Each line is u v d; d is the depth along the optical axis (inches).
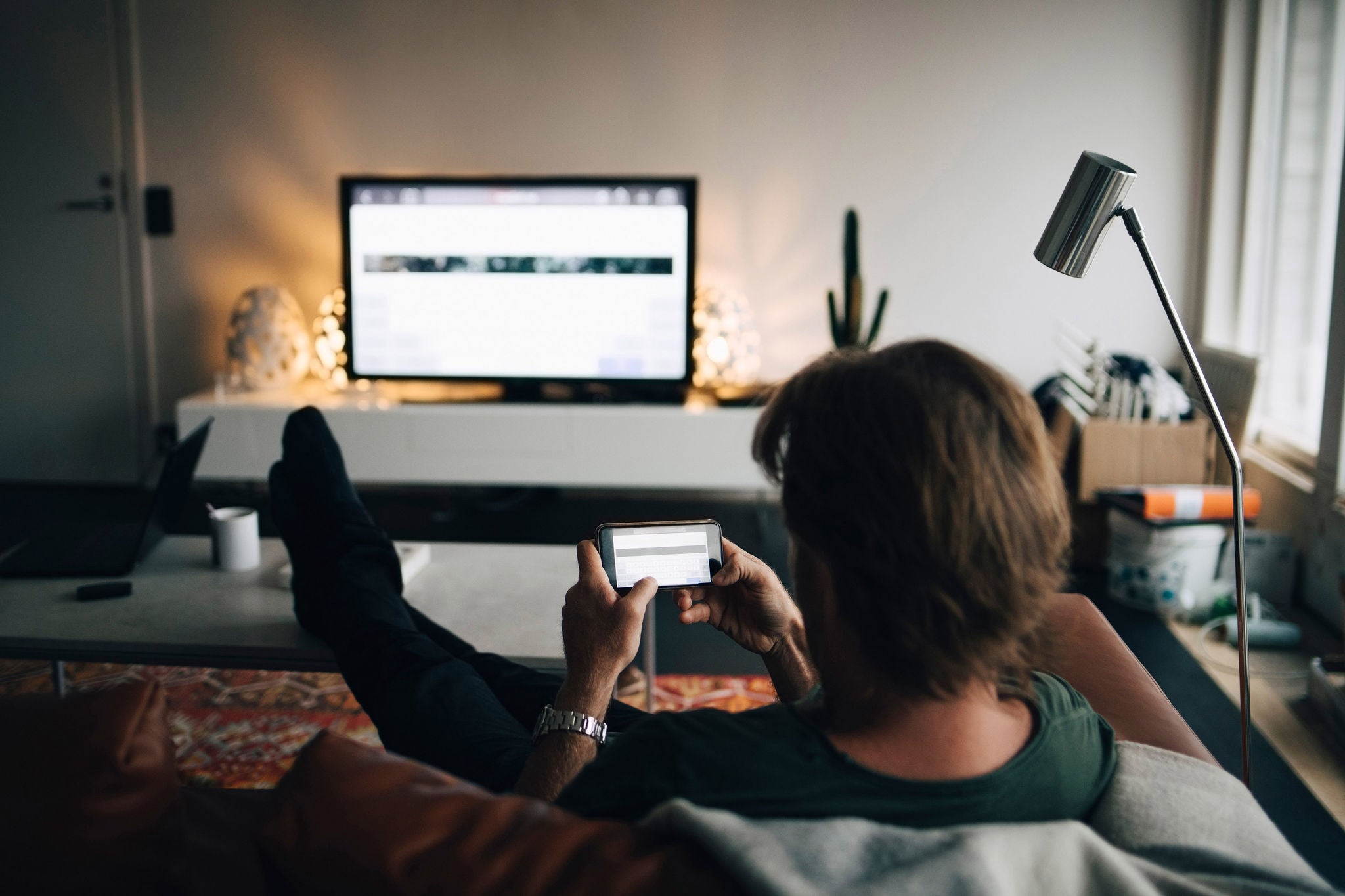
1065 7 146.3
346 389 153.8
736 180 153.6
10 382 166.1
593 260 146.9
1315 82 127.0
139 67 157.0
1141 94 147.1
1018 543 24.4
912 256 153.8
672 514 154.9
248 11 154.6
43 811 26.2
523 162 155.6
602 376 149.1
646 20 150.9
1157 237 149.6
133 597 67.4
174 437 162.9
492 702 47.5
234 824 44.3
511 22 152.4
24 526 145.6
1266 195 140.5
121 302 162.9
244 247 160.4
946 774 25.8
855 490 24.6
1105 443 127.3
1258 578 115.1
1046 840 24.3
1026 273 152.9
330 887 22.5
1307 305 127.6
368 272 149.0
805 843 23.1
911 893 22.2
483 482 143.5
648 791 25.9
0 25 156.8
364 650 51.2
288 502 62.4
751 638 41.4
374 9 153.5
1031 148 149.9
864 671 26.1
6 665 96.9
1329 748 84.6
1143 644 106.3
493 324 149.2
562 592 70.2
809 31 149.7
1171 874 24.9
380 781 23.7
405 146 156.5
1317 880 25.5
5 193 161.2
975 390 25.0
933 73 149.3
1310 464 120.3
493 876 22.3
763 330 157.2
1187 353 53.5
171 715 87.0
